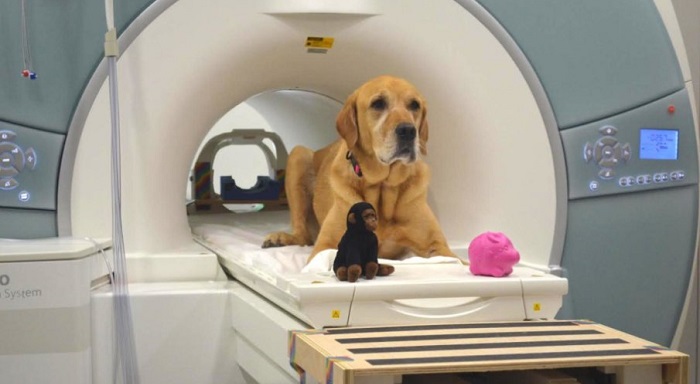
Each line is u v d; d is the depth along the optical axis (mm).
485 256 1652
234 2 2201
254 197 3260
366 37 2273
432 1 2277
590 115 2383
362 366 1240
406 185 1960
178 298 2072
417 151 1815
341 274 1587
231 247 2318
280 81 2410
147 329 2059
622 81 2402
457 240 2361
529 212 2365
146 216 2244
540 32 2348
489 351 1349
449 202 2393
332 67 2377
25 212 2129
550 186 2371
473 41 2312
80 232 2174
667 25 2451
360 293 1537
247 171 4121
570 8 2357
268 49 2262
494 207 2352
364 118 1863
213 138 3314
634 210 2434
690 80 2479
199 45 2203
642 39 2418
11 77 2088
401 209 1967
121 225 2096
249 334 1911
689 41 2543
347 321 1550
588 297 2414
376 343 1399
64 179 2150
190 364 2086
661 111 2439
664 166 2447
